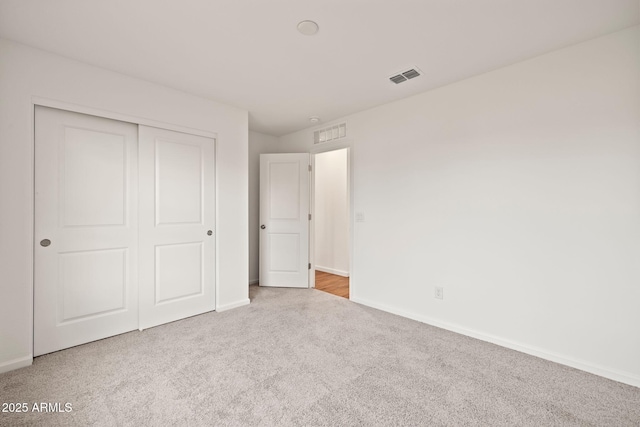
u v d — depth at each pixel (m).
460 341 2.51
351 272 3.64
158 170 2.80
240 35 1.99
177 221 2.94
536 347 2.27
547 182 2.21
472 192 2.60
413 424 1.54
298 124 4.06
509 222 2.39
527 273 2.30
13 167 2.05
